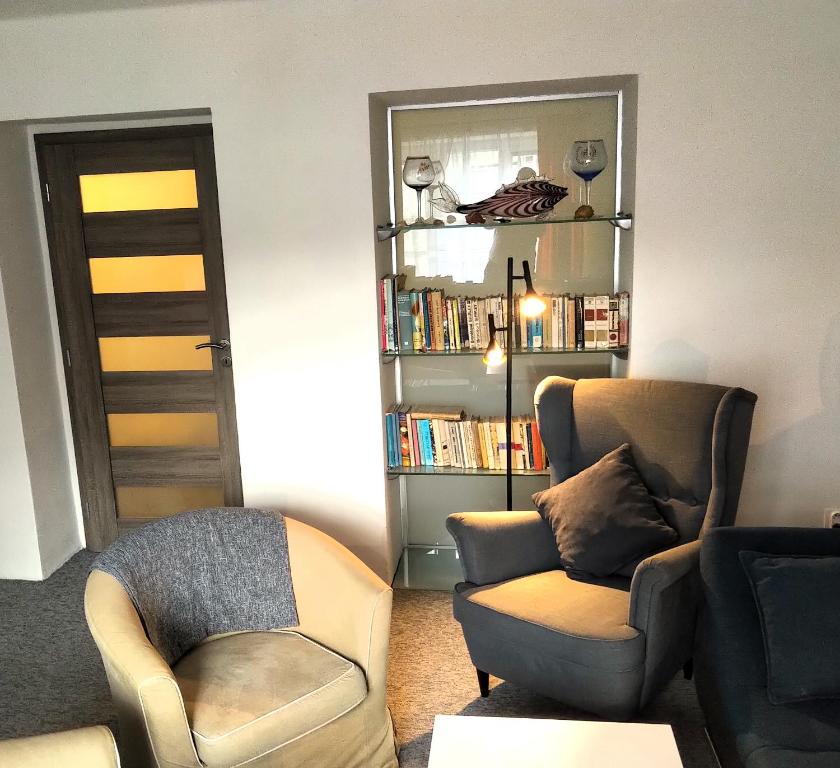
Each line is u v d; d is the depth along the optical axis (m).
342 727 2.11
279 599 2.38
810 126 2.90
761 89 2.89
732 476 2.57
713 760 2.29
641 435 2.76
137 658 1.90
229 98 3.15
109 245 3.68
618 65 2.94
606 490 2.60
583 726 1.80
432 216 3.54
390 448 3.40
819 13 2.81
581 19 2.92
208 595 2.35
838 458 3.12
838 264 2.98
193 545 2.35
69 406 3.86
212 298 3.66
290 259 3.25
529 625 2.28
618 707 2.18
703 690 2.26
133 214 3.63
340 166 3.15
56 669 2.90
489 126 3.44
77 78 3.21
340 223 3.20
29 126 3.58
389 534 3.46
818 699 1.93
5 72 3.24
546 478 3.68
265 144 3.17
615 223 3.28
